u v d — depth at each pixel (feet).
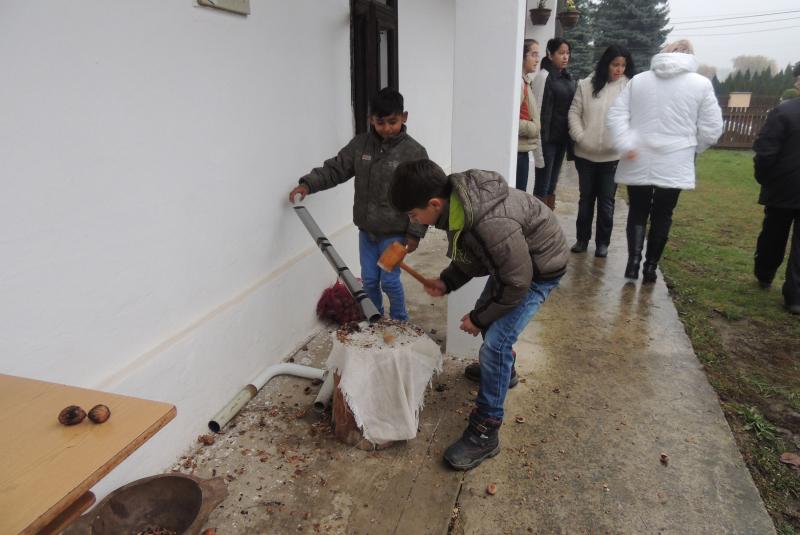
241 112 8.67
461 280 7.67
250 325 9.27
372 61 12.87
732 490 7.07
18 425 3.77
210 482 6.00
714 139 12.34
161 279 7.38
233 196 8.70
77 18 5.79
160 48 6.92
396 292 10.14
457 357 10.47
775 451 7.90
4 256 5.34
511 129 8.82
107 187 6.38
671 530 6.48
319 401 8.50
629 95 12.98
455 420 8.61
